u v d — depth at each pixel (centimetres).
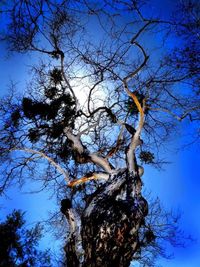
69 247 775
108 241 709
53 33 862
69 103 968
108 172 885
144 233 1016
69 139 951
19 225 1152
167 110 941
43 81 1014
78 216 1024
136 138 851
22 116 994
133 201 764
